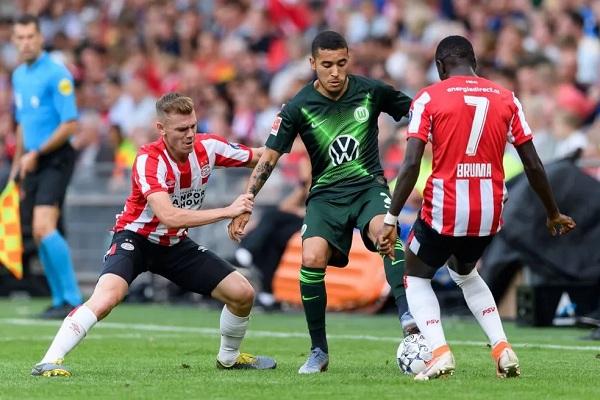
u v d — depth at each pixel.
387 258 25.97
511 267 41.00
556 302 39.44
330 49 25.89
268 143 26.44
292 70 63.50
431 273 24.64
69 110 42.56
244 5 73.94
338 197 26.31
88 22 83.56
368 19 66.88
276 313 47.03
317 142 26.41
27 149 43.31
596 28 56.03
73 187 57.16
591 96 52.38
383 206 25.94
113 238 26.48
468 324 40.69
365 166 26.48
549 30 58.66
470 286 24.92
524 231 39.66
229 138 61.94
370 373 25.77
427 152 43.53
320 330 26.30
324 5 69.69
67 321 25.64
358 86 26.59
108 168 56.91
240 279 26.30
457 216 23.59
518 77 52.59
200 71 69.56
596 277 39.28
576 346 32.41
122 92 69.62
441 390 22.48
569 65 52.50
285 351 31.58
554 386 23.05
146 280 53.88
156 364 28.19
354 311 46.09
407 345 25.44
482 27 60.72
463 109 23.52
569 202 39.72
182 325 41.31
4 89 75.38
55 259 43.41
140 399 21.69
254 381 24.22
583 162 44.78
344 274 45.91
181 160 25.56
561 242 39.56
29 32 42.78
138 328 39.91
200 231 53.56
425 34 62.12
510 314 41.81
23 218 47.78
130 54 75.81
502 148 23.80
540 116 50.91
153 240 26.14
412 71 56.25
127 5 82.19
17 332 38.00
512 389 22.59
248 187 26.31
